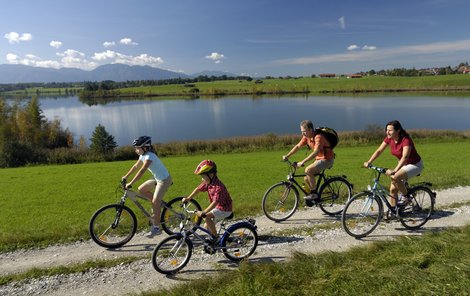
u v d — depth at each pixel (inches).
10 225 329.7
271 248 252.7
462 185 400.8
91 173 689.6
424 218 283.4
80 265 236.7
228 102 4119.1
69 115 3321.9
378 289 179.0
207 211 222.1
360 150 979.3
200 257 243.6
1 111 1877.5
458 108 2640.3
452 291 168.9
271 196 310.3
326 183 311.9
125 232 285.1
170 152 1171.9
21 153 1138.7
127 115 3203.7
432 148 919.7
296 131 2047.2
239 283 195.0
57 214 368.8
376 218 286.8
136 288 208.7
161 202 269.6
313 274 202.1
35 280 220.5
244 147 1222.3
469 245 220.7
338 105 3240.7
